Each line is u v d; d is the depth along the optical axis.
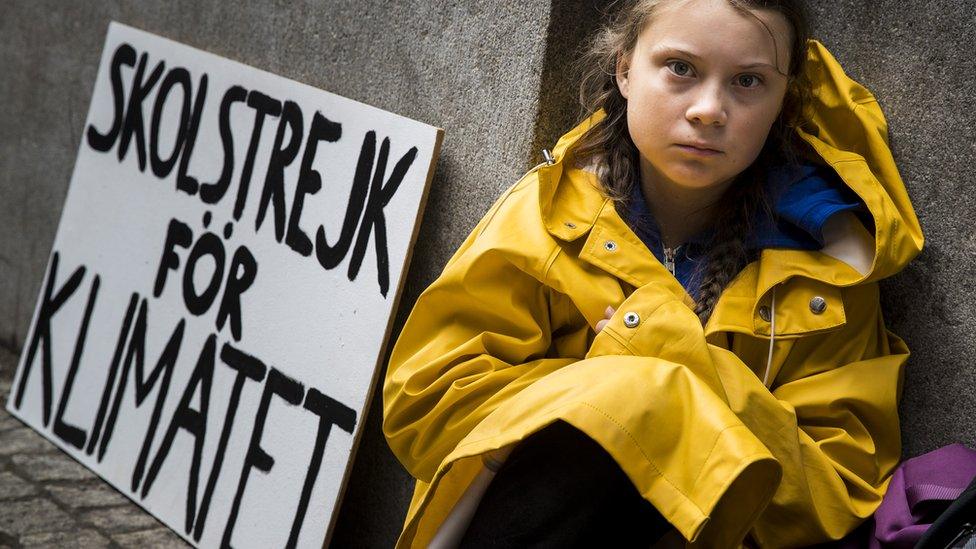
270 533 2.37
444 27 2.31
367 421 2.46
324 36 2.60
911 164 1.96
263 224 2.58
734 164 1.72
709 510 1.45
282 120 2.58
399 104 2.42
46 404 3.07
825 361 1.82
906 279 1.96
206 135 2.78
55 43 3.42
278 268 2.52
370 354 2.26
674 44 1.68
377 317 2.27
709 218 1.88
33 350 3.15
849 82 1.94
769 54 1.69
